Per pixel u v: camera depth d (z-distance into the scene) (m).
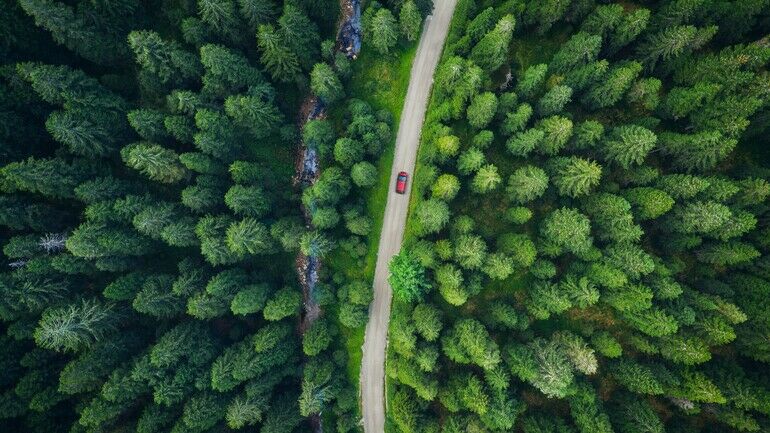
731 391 56.53
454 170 67.62
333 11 70.12
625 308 59.41
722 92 58.50
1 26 57.34
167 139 64.94
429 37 73.81
